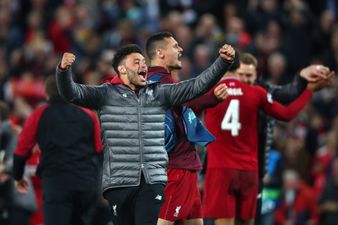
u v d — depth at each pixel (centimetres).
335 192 4069
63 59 2297
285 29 5350
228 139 2884
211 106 2556
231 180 2880
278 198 3903
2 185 3338
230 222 2891
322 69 2945
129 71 2412
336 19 5659
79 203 3034
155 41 2627
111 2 5866
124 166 2380
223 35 5166
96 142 3050
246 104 2880
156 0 5891
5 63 5509
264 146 2970
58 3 6050
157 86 2438
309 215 4194
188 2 5878
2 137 3312
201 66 5012
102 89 2412
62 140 3008
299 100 2942
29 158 3142
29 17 5875
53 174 3006
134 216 2405
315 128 4506
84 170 3020
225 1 5809
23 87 4931
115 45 5534
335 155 4272
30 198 3375
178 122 2594
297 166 4384
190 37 5325
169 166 2603
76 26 5747
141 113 2406
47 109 3025
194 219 2666
